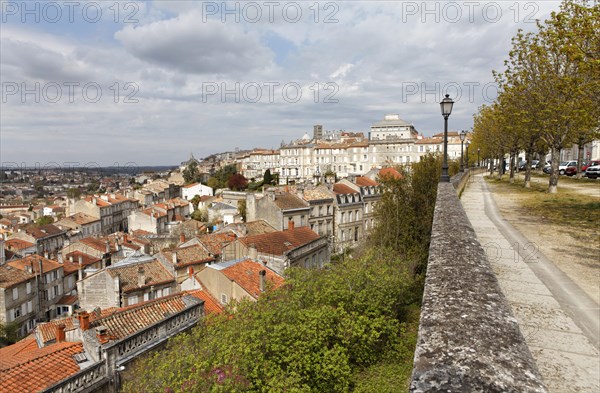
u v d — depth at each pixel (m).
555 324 6.91
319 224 55.34
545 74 26.19
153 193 123.75
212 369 11.96
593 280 9.16
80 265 51.44
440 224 7.98
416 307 20.75
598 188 30.64
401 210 28.22
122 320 19.17
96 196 98.38
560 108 24.69
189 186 122.06
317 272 19.83
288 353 13.25
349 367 13.93
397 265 21.53
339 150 124.31
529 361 2.62
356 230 61.59
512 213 19.58
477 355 2.67
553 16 19.03
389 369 15.41
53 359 16.56
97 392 15.77
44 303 45.06
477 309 3.48
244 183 116.25
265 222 48.81
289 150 132.88
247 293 25.14
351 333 15.23
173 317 20.12
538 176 50.19
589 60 16.70
